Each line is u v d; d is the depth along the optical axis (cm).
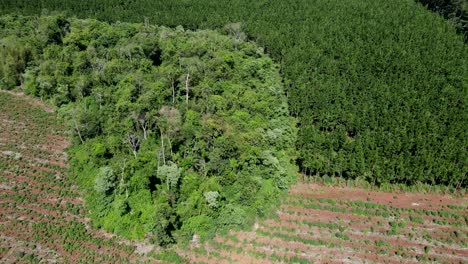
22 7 16062
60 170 7912
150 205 6925
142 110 8406
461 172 7844
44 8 15538
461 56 11900
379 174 7825
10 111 9731
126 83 9394
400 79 10756
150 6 17100
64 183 7594
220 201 7031
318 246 6625
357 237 6819
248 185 7281
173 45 11694
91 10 16525
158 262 6241
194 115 8350
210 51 11462
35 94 10419
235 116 8606
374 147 8412
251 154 7706
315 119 9862
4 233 6519
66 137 8894
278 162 7925
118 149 7944
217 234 6744
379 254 6544
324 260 6400
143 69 10238
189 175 7300
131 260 6241
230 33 14088
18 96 10475
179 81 9681
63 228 6662
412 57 11681
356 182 8106
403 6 16462
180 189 7156
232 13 16125
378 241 6725
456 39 12925
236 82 10531
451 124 8850
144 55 11025
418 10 15900
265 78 11262
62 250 6325
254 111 9194
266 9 16650
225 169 7388
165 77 9669
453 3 15650
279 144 8719
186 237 6612
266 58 12525
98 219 6825
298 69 11612
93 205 7069
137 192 7025
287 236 6750
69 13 15725
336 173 8319
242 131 8300
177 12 16362
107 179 6894
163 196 7025
